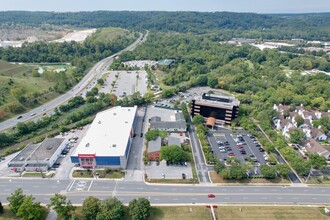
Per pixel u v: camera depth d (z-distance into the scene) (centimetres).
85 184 11175
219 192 10800
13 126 16225
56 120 17400
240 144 14450
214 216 9494
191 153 13600
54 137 15100
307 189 11081
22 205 8744
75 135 15312
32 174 11788
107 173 11869
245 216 9544
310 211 9838
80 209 9631
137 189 10912
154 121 16325
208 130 16062
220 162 12431
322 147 13362
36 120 17212
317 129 15412
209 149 13450
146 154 13050
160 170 12156
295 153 12912
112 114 16325
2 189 10844
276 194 10744
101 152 12219
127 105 19625
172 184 11231
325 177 11700
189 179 11519
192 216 9506
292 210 9875
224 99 17325
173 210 9775
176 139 14212
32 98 19938
